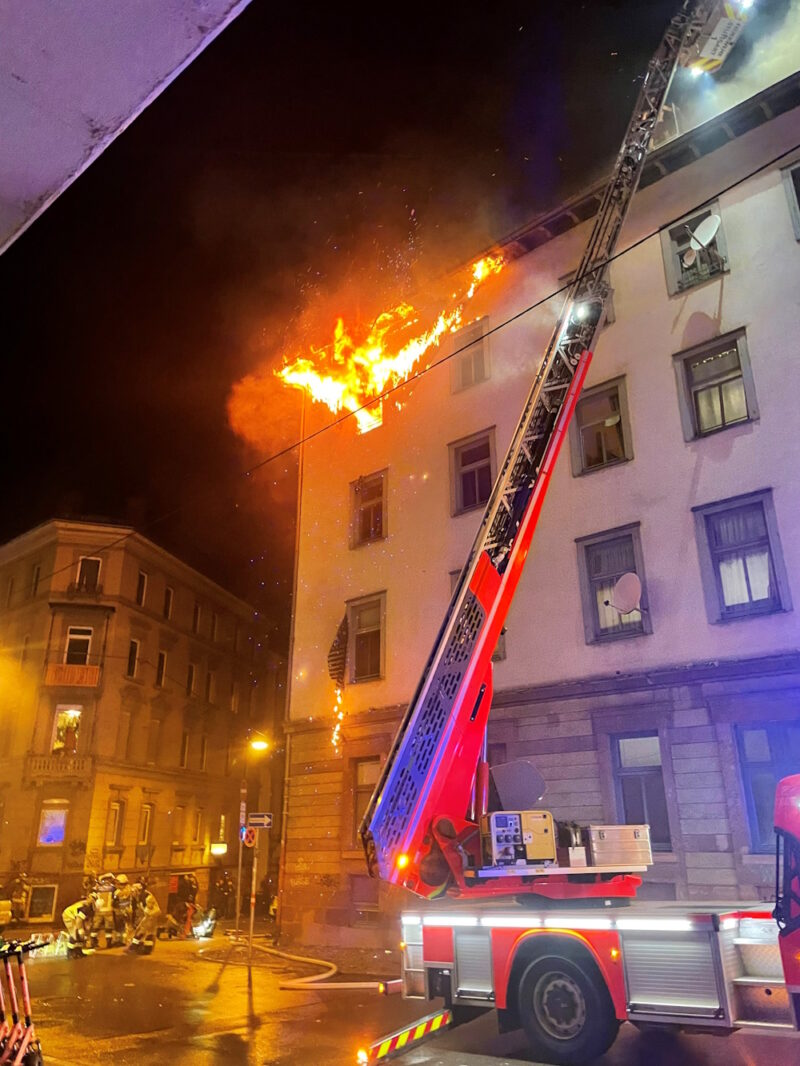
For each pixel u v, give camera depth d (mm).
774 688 12430
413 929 7559
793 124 14711
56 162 1946
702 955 5840
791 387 13562
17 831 26266
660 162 16062
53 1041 7820
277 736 40125
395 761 7371
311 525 20875
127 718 29438
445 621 7867
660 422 15000
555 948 6605
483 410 18188
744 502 13586
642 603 14234
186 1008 9633
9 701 28703
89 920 17250
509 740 15195
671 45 11219
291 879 18109
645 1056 6574
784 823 5773
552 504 16016
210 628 36062
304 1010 9398
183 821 32156
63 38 1647
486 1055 6895
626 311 16141
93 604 28828
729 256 14938
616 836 7621
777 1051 6582
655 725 13484
